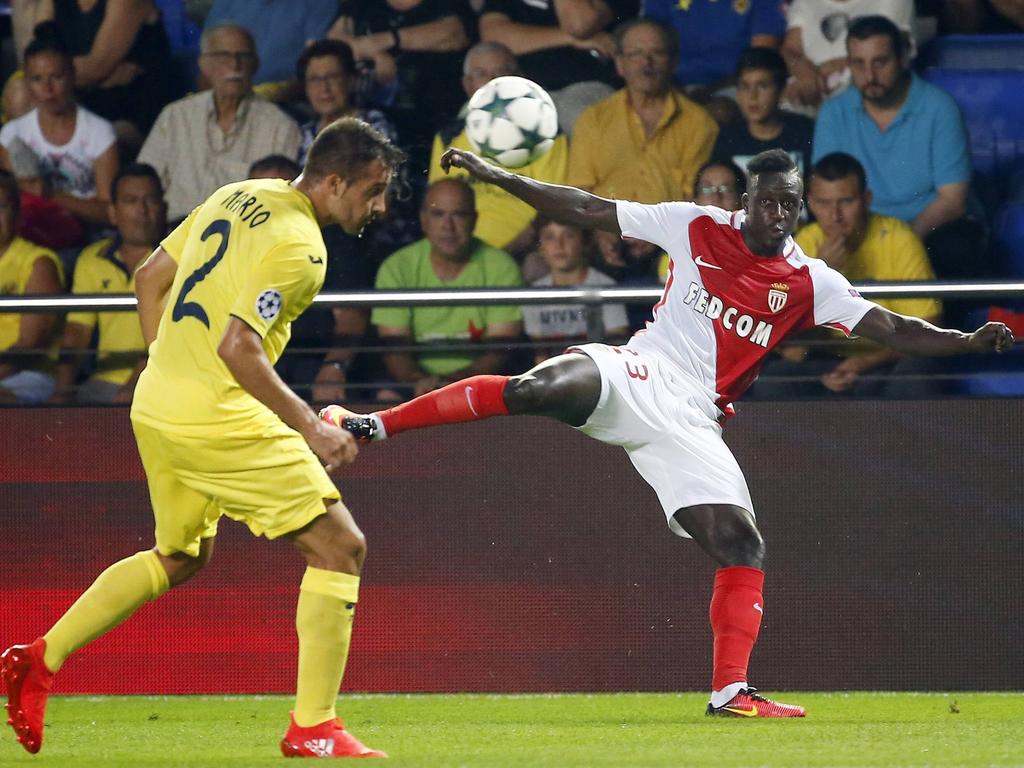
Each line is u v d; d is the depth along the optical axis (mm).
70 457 21047
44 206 27984
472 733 14656
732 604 15680
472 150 27438
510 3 28016
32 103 28062
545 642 20656
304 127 28172
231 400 11625
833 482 20656
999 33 27734
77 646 12586
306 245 11445
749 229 15961
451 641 20703
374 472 20891
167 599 20781
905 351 15875
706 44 27641
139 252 28016
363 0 28203
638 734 14164
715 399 16234
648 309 26141
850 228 26844
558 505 20750
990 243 27281
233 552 20781
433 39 27938
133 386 25094
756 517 20688
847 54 27250
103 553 20922
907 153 27188
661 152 27641
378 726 15781
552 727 15305
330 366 24469
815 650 20562
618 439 16016
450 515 20812
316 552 11609
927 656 20531
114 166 28156
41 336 25266
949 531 20578
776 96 27516
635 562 20641
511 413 15164
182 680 20672
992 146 27625
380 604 20781
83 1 28172
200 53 28250
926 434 20672
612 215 16156
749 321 16047
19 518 21000
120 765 11273
